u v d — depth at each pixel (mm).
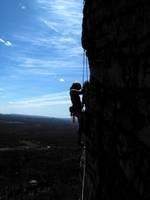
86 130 8359
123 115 5352
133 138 4910
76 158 71188
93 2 7227
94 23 7164
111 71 6023
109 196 6020
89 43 7758
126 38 5207
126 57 5223
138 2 4727
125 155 5207
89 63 8289
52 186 41000
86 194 8391
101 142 6781
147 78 4465
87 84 8453
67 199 34281
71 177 48062
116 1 5625
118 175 5543
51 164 60719
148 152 4383
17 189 39156
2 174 50250
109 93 6180
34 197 35219
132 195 4836
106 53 6363
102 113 6711
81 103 8773
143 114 4578
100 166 6805
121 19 5422
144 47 4555
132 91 4984
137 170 4699
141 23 4637
